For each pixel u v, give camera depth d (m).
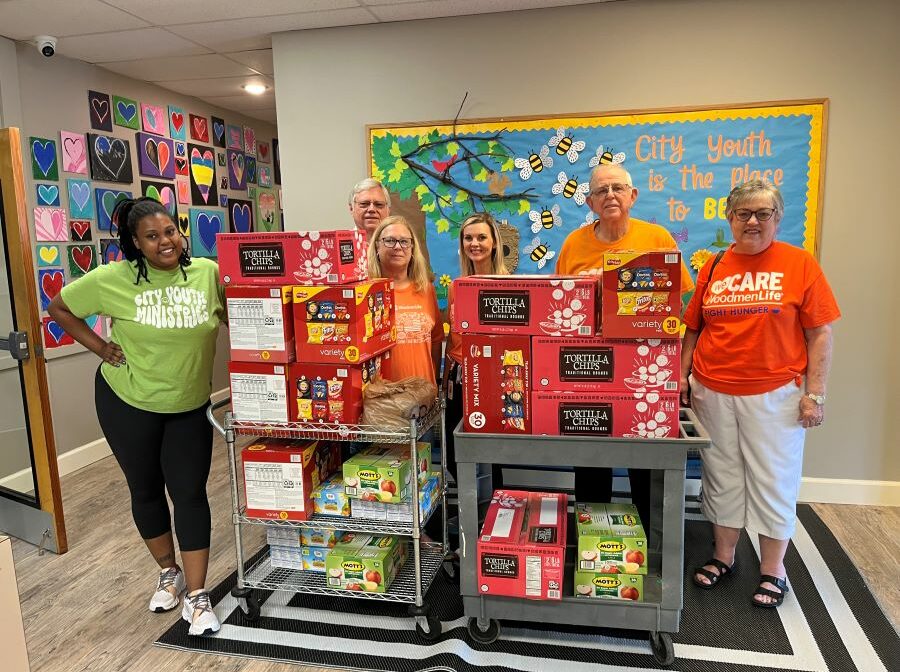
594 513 2.22
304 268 2.11
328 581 2.28
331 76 3.47
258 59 4.00
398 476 2.15
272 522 2.26
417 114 3.41
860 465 3.23
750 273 2.24
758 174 3.11
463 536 2.10
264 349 2.18
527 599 2.10
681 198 3.18
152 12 3.17
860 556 2.73
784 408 2.25
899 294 3.09
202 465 2.36
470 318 2.00
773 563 2.38
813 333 2.22
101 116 4.18
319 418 2.18
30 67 3.68
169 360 2.26
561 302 1.94
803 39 3.01
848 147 3.04
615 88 3.19
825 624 2.27
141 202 2.17
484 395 2.03
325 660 2.15
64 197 3.92
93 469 4.05
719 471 2.40
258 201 6.09
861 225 3.08
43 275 3.78
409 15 3.27
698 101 3.13
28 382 2.83
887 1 2.92
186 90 4.81
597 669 2.06
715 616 2.33
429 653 2.16
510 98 3.29
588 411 1.97
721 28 3.06
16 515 3.08
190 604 2.31
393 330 2.47
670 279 1.85
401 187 3.46
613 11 3.14
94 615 2.45
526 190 3.32
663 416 1.93
